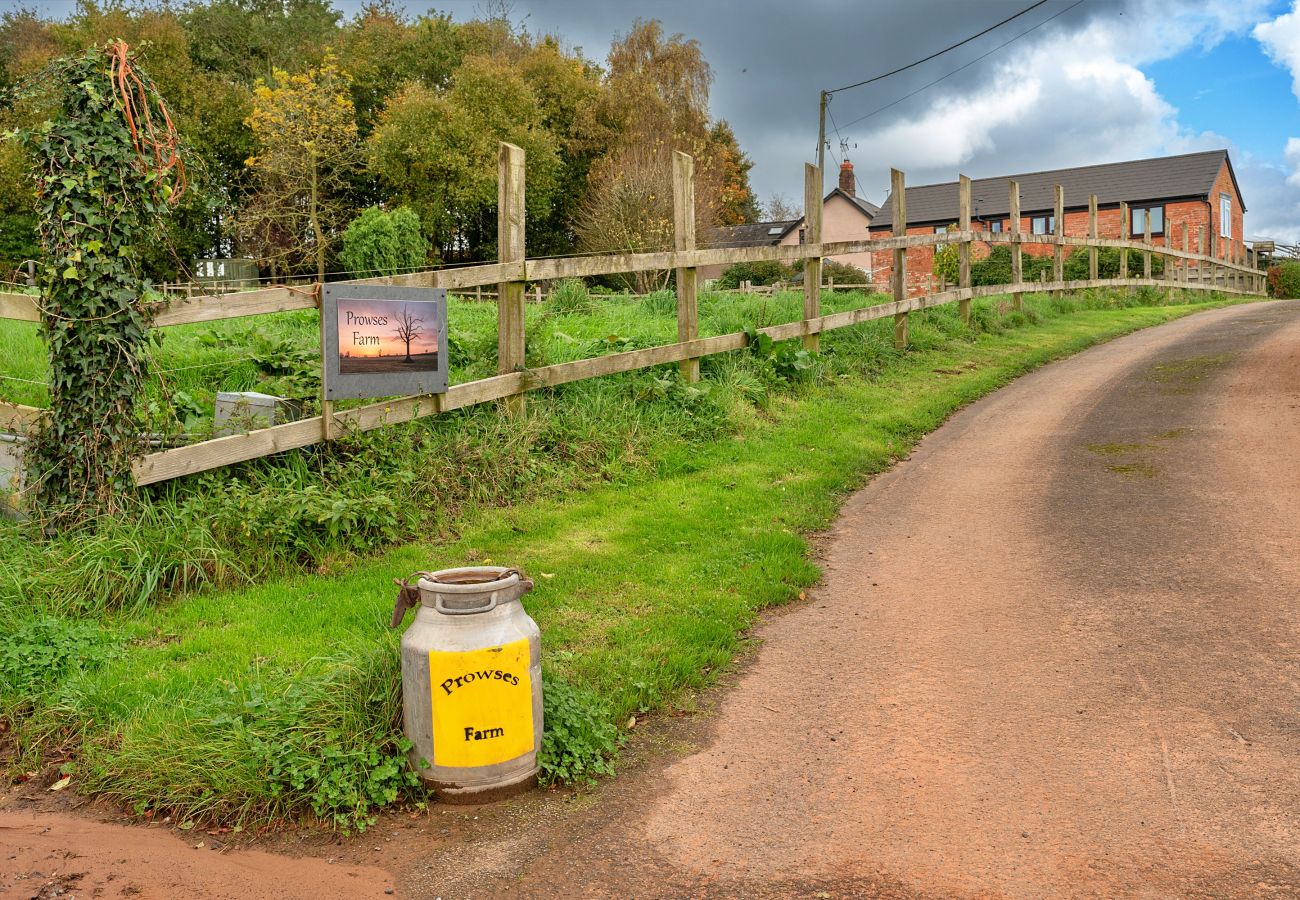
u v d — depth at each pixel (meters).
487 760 3.54
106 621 4.98
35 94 5.79
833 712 4.14
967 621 5.05
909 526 6.80
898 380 11.88
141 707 4.03
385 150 35.69
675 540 6.29
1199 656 4.44
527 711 3.61
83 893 3.00
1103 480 7.57
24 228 36.28
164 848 3.28
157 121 6.05
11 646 4.47
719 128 52.03
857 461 8.38
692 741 3.96
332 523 5.77
